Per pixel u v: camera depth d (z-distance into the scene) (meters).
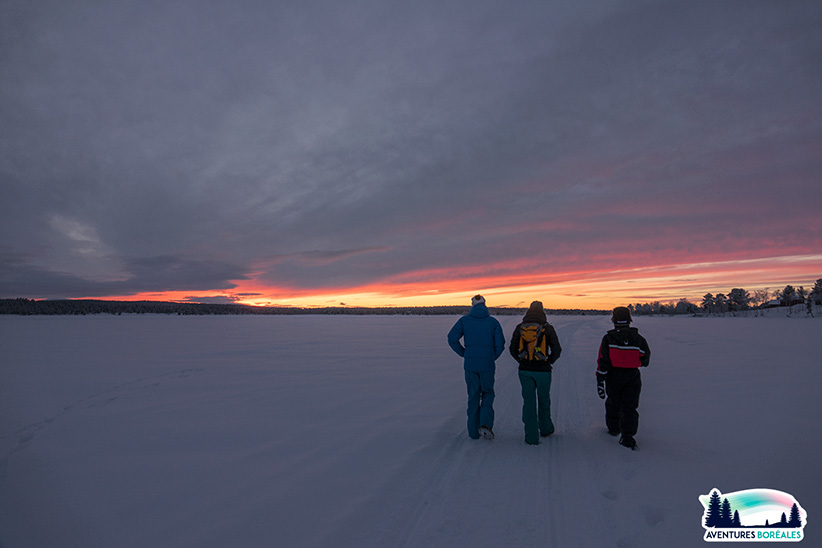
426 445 4.95
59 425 5.98
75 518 3.32
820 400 6.76
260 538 2.98
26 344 18.52
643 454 4.55
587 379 9.32
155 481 4.02
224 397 7.72
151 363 12.25
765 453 4.48
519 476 4.07
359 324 40.19
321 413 6.54
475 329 5.30
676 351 14.07
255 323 44.34
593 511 3.36
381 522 3.21
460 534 3.04
